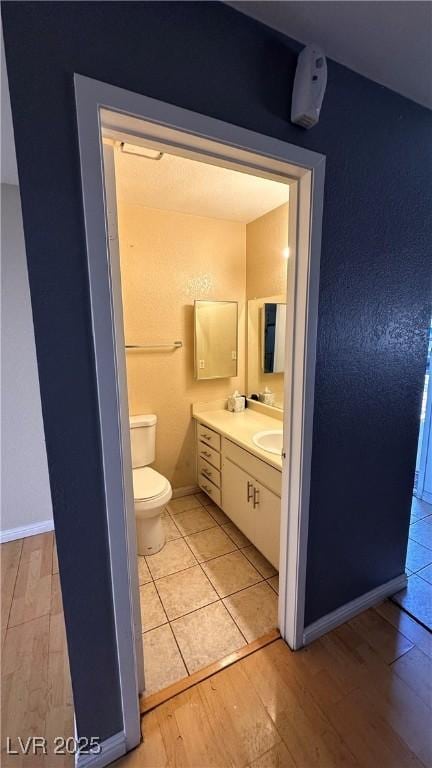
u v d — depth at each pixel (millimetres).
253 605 1686
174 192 2105
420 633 1521
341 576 1523
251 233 2701
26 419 2195
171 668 1363
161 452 2719
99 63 745
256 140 948
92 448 894
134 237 2371
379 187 1249
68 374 837
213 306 2678
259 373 2750
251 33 913
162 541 2154
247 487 2012
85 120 744
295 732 1143
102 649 1005
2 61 953
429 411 2725
